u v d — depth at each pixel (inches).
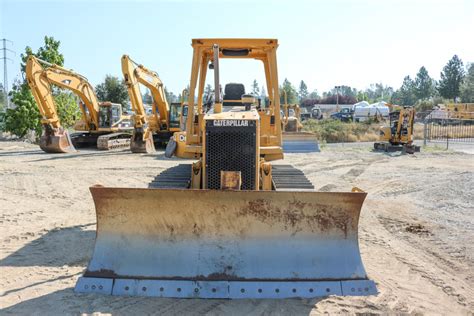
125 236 200.4
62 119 1274.6
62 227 313.0
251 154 229.0
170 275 194.2
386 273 224.5
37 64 825.5
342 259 197.9
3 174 569.3
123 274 195.3
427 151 963.3
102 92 2101.4
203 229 198.8
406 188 484.1
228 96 340.5
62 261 240.5
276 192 196.2
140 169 629.3
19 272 222.8
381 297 191.5
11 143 1046.4
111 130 1000.9
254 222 198.5
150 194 195.6
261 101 340.8
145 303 183.0
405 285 208.1
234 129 227.9
